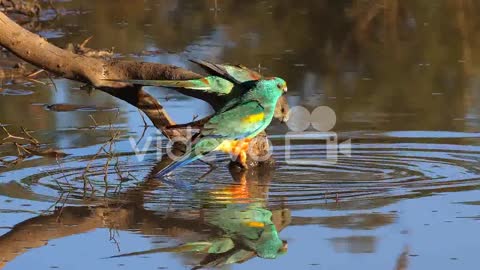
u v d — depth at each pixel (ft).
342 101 50.78
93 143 44.04
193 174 38.93
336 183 37.17
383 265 28.09
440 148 42.73
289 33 68.03
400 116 47.93
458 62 58.95
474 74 55.98
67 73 42.01
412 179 37.60
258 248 29.68
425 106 49.78
